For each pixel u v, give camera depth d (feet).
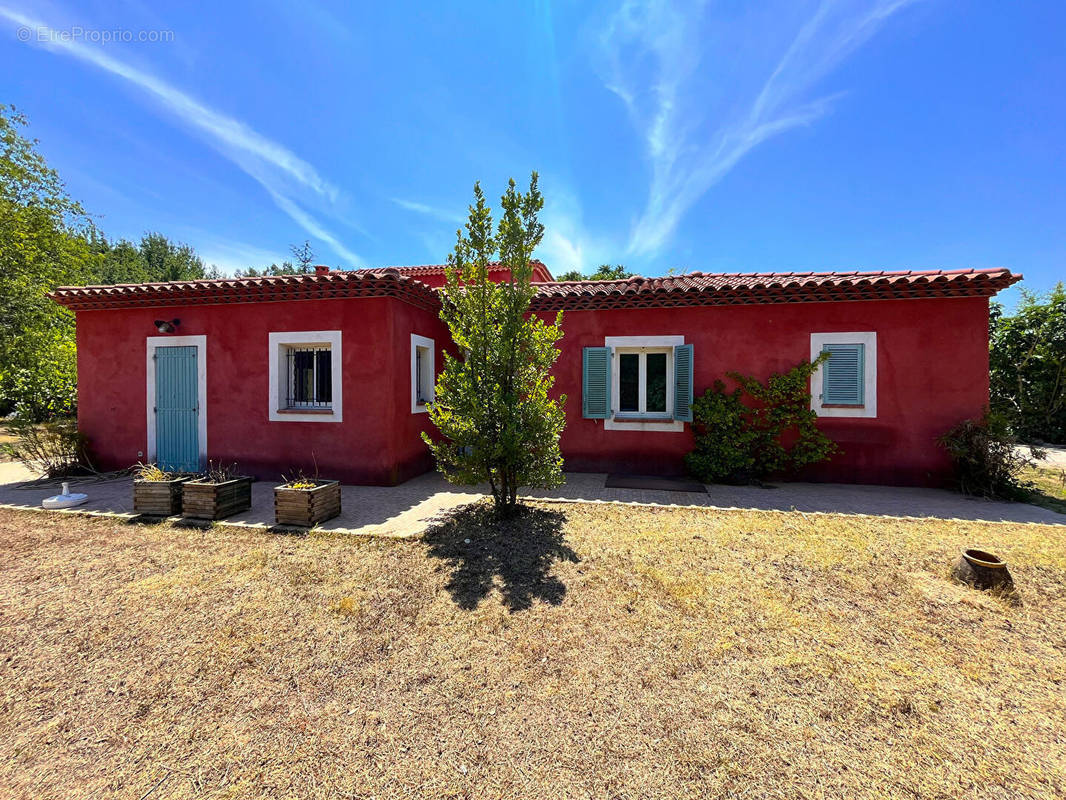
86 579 12.24
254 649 9.11
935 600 10.91
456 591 11.54
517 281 16.97
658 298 24.73
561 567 12.92
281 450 23.86
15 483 23.58
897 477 22.89
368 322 22.91
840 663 8.58
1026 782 6.00
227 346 24.39
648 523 16.79
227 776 6.17
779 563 13.10
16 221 52.80
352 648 9.13
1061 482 23.97
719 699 7.60
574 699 7.61
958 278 20.88
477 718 7.20
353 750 6.59
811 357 23.70
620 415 26.30
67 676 8.34
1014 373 43.88
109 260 108.99
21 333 50.70
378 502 19.83
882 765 6.29
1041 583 11.92
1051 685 8.01
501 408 16.03
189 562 13.34
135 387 25.61
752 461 23.12
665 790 5.89
